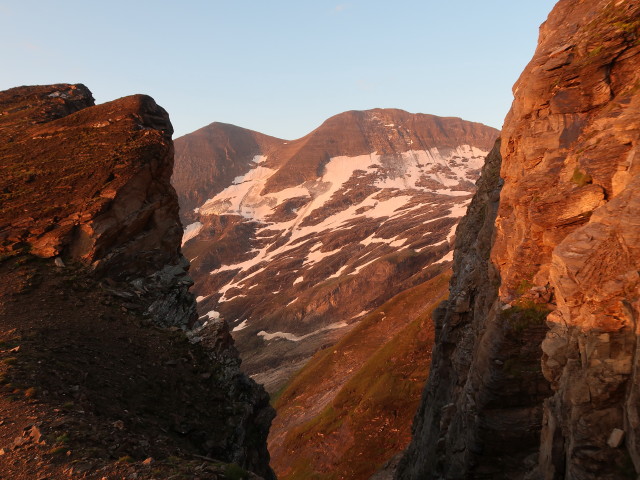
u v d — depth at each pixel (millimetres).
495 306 20172
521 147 21641
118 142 39438
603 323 11930
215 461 16797
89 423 16250
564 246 13773
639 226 12039
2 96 56594
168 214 38438
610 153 15609
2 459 13078
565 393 12977
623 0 18688
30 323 24406
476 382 19750
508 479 18250
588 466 11602
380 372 87625
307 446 82500
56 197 34562
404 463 39469
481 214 35594
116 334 26984
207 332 30406
